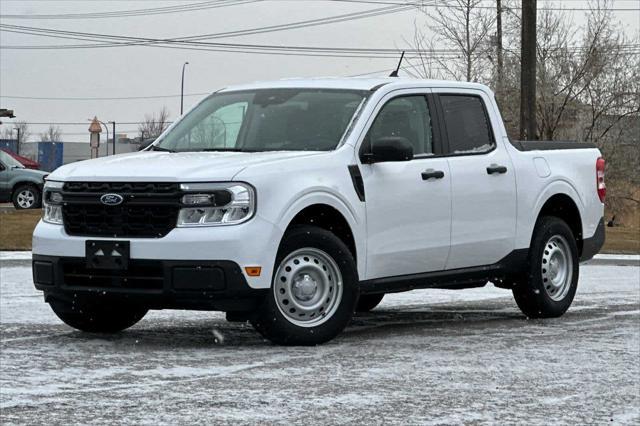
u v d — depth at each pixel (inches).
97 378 340.5
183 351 399.9
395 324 498.6
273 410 295.3
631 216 2261.3
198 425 275.3
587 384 346.6
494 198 491.2
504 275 503.5
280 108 461.1
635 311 558.6
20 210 1499.8
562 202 539.2
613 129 2161.7
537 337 454.6
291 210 405.4
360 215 432.5
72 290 409.4
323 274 416.2
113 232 402.6
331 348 412.2
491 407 307.1
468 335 458.3
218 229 392.5
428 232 461.1
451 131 482.6
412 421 285.7
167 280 392.2
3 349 400.2
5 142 3878.0
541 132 2133.4
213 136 462.6
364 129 444.5
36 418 281.9
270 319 404.5
